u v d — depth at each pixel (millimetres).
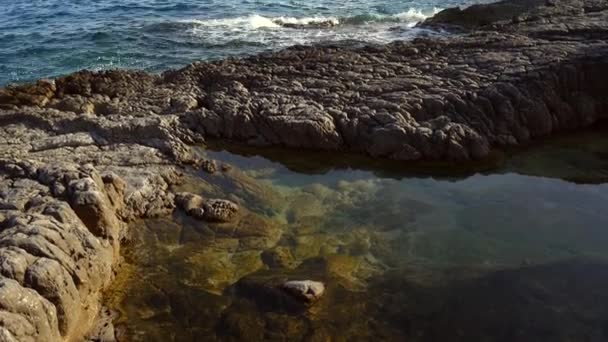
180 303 10703
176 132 17234
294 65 21188
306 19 33875
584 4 28062
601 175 15266
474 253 12117
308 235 12781
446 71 19562
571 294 10680
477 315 10219
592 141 17094
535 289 10828
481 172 15625
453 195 14523
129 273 11617
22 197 11984
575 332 9789
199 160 15797
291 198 14375
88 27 33469
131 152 15828
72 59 27953
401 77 19422
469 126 16797
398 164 16047
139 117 17781
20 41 31031
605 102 18109
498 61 19672
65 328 9586
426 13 35125
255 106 17844
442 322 10078
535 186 14844
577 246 12289
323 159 16406
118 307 10664
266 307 10477
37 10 38750
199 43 29750
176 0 40906
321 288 10695
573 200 14148
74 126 17250
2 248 9758
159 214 13453
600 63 18188
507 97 17375
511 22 26312
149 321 10305
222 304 10625
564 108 17719
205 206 13477
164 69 26297
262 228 13000
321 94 18609
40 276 9422
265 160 16391
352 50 22547
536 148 16781
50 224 10570
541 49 20219
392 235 12781
